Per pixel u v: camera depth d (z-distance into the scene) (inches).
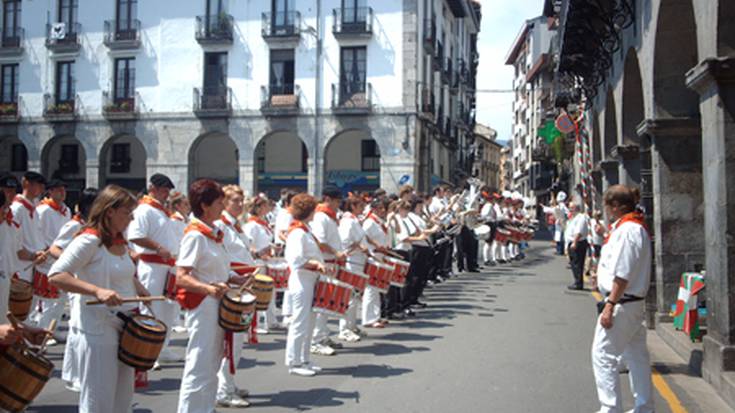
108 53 1213.1
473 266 693.9
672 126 343.0
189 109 1174.3
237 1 1163.9
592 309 451.8
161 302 286.7
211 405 196.4
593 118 661.3
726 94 241.6
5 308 240.1
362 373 278.1
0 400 144.9
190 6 1180.5
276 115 1135.6
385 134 1105.4
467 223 690.2
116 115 1191.6
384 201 404.8
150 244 279.7
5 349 147.1
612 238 207.3
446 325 394.0
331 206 319.3
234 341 230.2
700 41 261.7
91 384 160.7
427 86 1219.2
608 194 209.5
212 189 198.5
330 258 317.1
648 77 357.7
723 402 234.4
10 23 1272.1
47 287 321.1
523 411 225.3
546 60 1800.0
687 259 350.6
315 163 1126.4
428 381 264.7
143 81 1198.3
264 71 1151.0
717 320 252.1
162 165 1182.9
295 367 275.9
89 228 164.6
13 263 248.1
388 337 358.0
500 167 3631.9
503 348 327.9
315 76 1127.6
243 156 1152.8
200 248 195.3
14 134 1257.4
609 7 450.9
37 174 327.0
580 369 284.8
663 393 246.2
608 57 499.2
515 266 772.6
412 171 1096.2
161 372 280.7
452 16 1549.0
